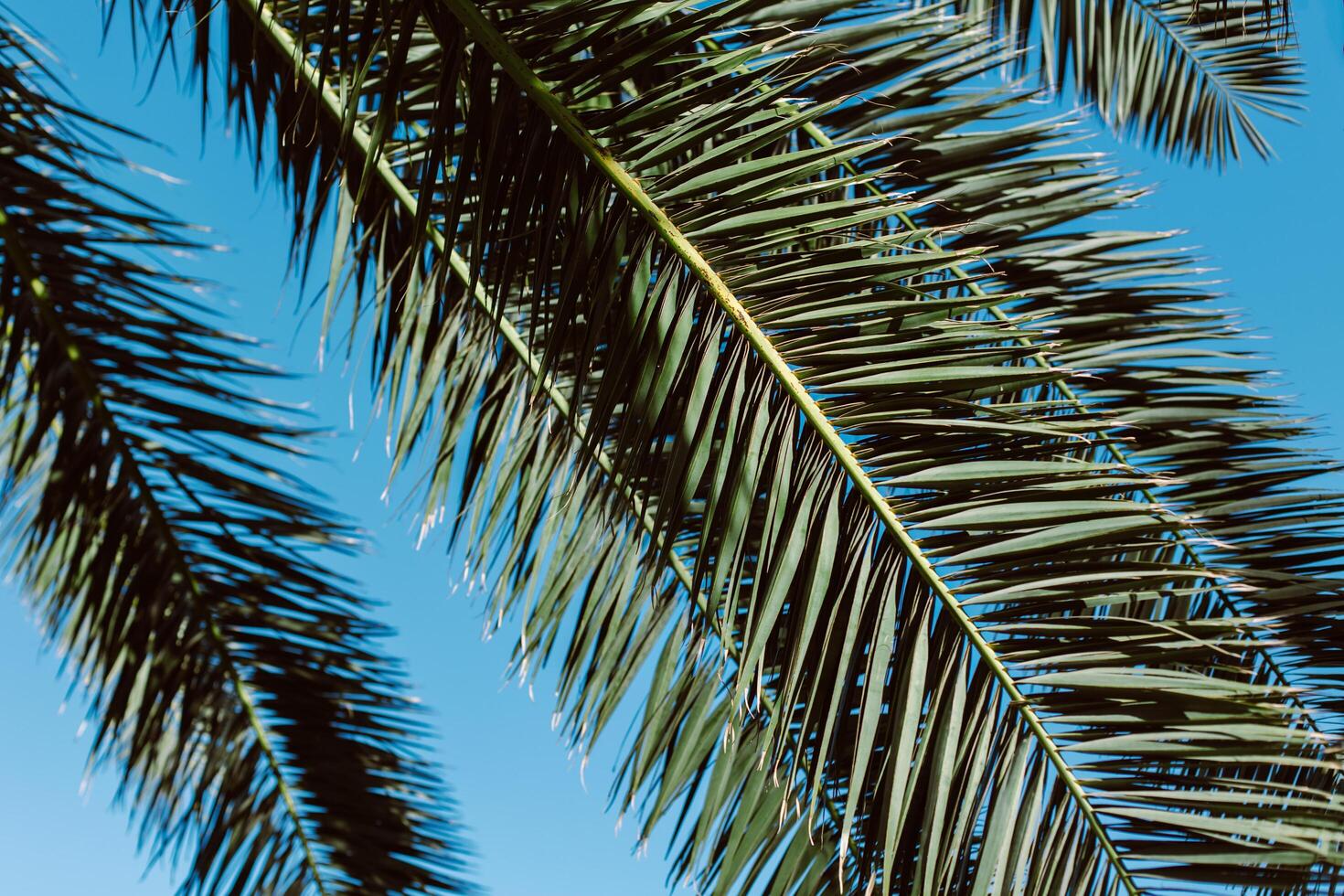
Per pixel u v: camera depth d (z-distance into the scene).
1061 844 1.48
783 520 1.57
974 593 1.51
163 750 3.23
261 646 3.26
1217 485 2.42
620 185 1.54
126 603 3.11
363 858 3.33
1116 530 1.46
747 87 1.54
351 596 3.27
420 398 2.41
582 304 1.62
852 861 2.01
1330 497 2.31
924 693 1.53
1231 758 1.42
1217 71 3.55
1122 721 1.46
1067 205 2.48
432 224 2.37
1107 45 3.44
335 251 2.28
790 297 1.55
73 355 2.87
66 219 2.70
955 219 2.49
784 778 2.10
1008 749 1.50
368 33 1.51
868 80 2.39
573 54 1.54
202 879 3.22
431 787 3.42
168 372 2.93
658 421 1.61
